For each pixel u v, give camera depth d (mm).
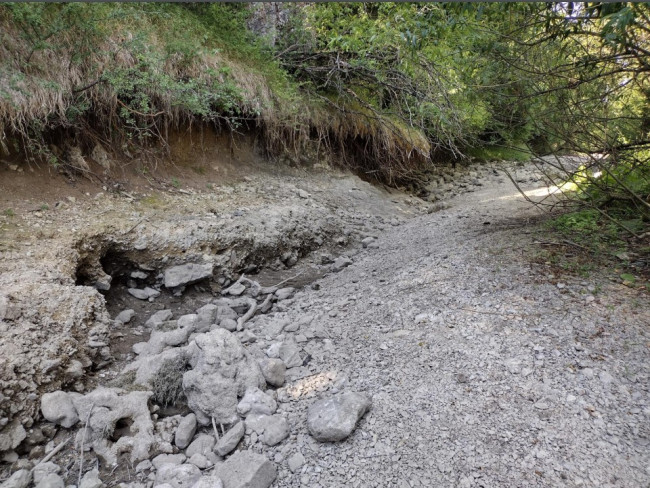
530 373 2504
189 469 2248
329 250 5973
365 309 3719
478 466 2037
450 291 3545
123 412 2543
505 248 4121
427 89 7219
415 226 6625
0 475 2221
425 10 4445
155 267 4352
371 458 2203
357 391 2693
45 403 2475
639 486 1813
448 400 2445
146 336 3643
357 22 6363
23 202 4145
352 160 9180
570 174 3906
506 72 3947
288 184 7387
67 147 4879
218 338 2895
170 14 6016
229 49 6715
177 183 5832
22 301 2898
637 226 3670
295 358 3146
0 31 4223
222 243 4730
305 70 8086
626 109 3822
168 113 5703
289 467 2256
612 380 2352
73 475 2275
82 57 4746
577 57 3621
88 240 3941
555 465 1964
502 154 13289
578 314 2889
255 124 7395
